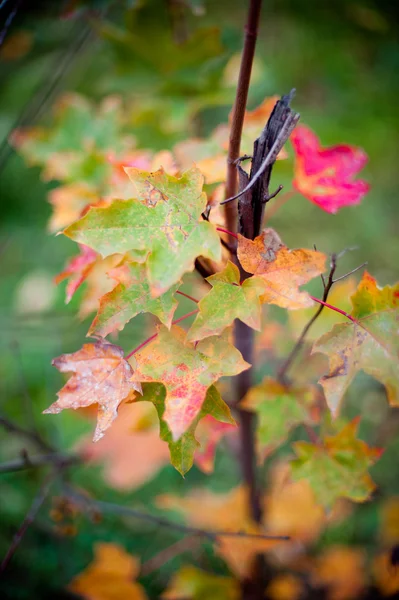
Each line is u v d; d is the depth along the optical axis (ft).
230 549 1.91
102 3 2.23
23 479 2.85
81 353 1.35
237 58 2.29
